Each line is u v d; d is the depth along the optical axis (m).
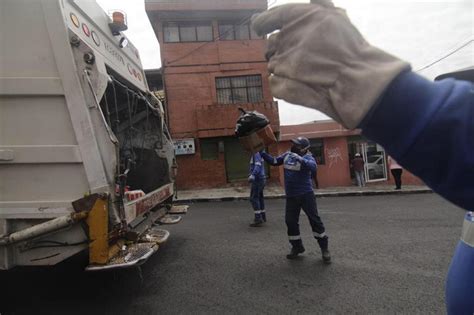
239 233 6.61
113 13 4.34
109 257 3.08
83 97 3.12
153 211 5.14
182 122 15.76
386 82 0.59
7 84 3.09
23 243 3.09
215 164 15.73
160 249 5.59
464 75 1.15
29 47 3.12
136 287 4.05
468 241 1.15
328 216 8.30
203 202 12.21
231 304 3.51
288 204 4.85
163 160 5.98
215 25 16.06
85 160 3.10
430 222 7.20
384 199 11.74
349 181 17.09
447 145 0.60
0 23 3.12
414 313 3.21
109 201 3.11
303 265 4.62
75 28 3.32
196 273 4.44
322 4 0.70
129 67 4.89
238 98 16.23
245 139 2.88
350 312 3.26
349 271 4.34
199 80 15.93
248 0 15.98
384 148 0.65
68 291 3.98
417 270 4.33
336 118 0.66
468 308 1.08
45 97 3.12
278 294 3.71
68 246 3.08
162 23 15.88
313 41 0.66
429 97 0.61
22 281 4.32
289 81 0.69
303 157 4.77
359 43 0.66
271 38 0.75
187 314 3.33
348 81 0.62
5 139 3.11
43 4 3.12
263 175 7.40
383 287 3.82
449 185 0.62
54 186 3.12
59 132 3.12
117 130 4.76
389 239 5.86
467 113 0.60
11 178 3.12
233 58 16.09
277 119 15.75
